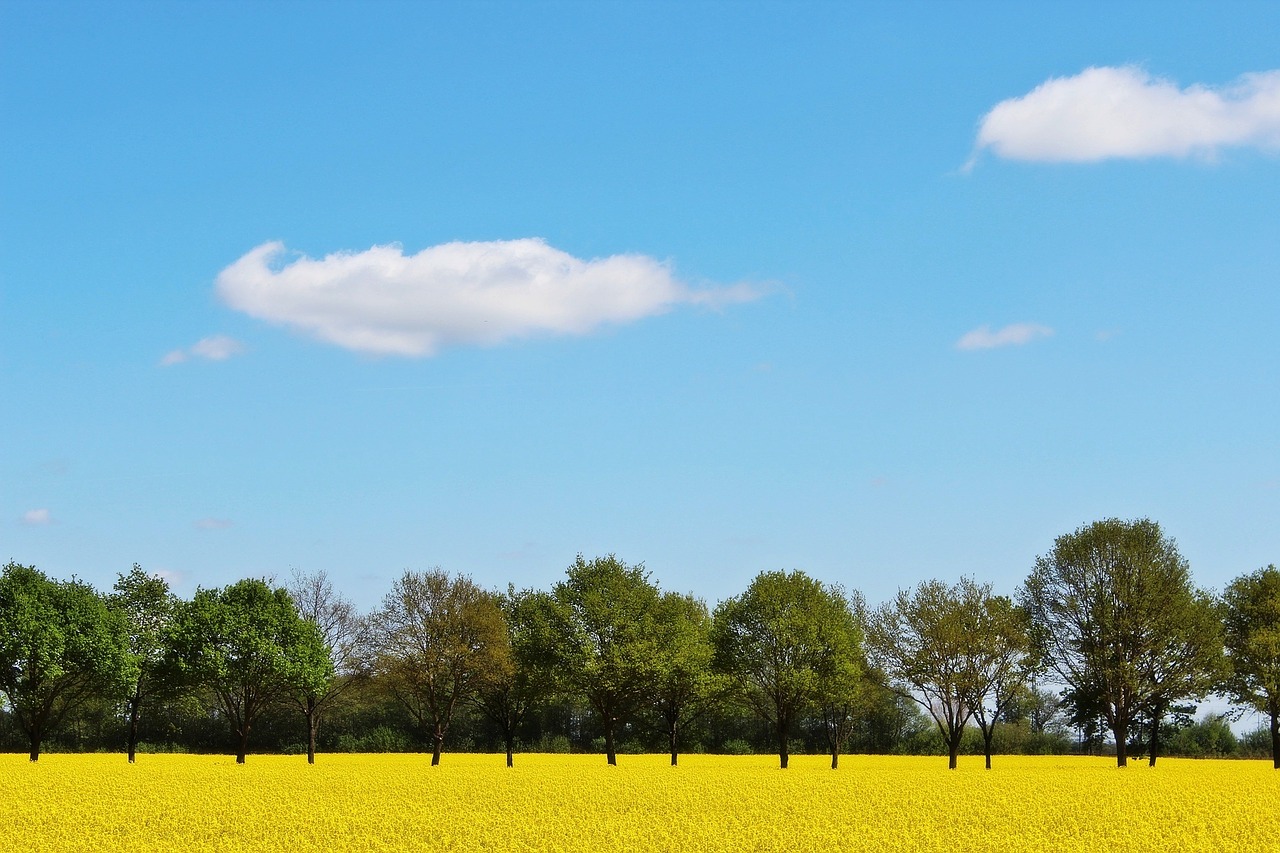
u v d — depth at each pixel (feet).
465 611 247.29
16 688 228.22
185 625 239.71
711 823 112.16
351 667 252.21
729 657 247.50
